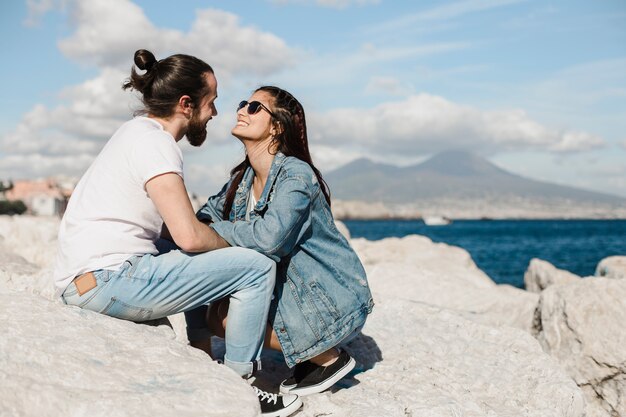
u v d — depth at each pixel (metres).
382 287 7.73
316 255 3.32
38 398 2.42
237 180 3.56
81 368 2.64
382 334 4.64
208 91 3.25
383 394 3.62
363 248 16.45
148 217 3.09
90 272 3.01
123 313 3.09
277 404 3.10
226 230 3.21
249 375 3.25
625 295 5.39
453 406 3.50
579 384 5.28
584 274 32.75
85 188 3.10
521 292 8.88
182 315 4.48
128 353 2.83
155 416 2.48
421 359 4.26
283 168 3.30
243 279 3.13
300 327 3.27
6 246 9.20
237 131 3.37
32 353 2.62
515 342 4.68
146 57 3.14
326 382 3.33
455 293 7.59
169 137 3.05
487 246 59.94
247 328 3.19
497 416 3.65
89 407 2.44
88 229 3.02
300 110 3.39
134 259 3.03
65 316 2.91
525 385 4.13
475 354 4.45
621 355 5.07
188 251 3.08
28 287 4.43
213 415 2.58
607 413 5.16
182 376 2.75
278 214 3.11
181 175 3.01
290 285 3.31
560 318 5.62
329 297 3.30
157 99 3.16
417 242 17.17
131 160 2.98
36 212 95.38
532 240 74.88
